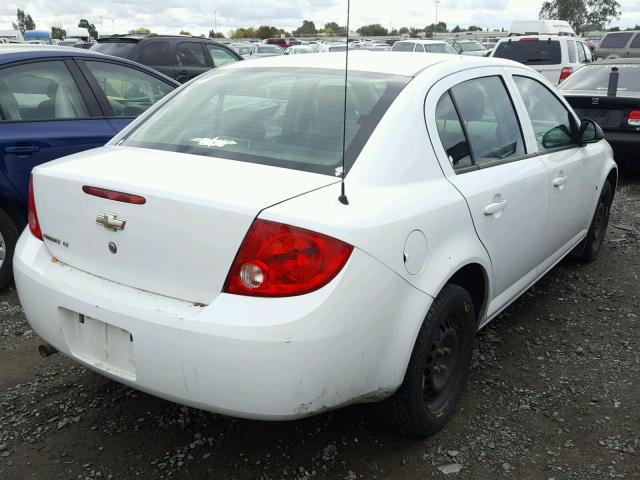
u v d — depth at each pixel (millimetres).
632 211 6637
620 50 19969
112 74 5020
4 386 3074
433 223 2473
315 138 2551
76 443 2654
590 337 3727
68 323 2445
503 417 2891
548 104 3904
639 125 7375
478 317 3080
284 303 2047
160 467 2518
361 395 2283
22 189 4223
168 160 2527
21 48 4574
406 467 2541
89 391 3051
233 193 2152
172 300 2195
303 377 2057
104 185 2311
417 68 2924
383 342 2275
